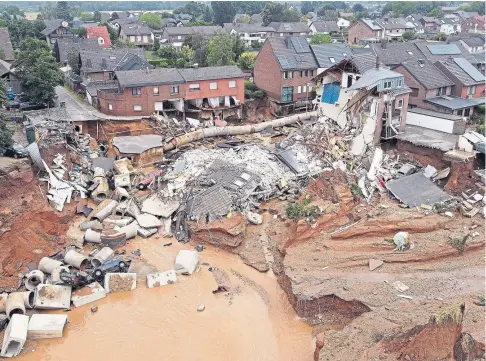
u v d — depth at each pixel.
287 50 71.94
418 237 36.78
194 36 101.75
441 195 43.81
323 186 43.00
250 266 37.38
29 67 61.38
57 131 52.75
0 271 33.69
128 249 39.28
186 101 66.81
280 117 70.00
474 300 29.50
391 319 27.83
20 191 39.69
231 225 39.72
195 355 28.42
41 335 29.20
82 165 50.97
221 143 57.72
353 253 35.44
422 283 31.77
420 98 64.81
